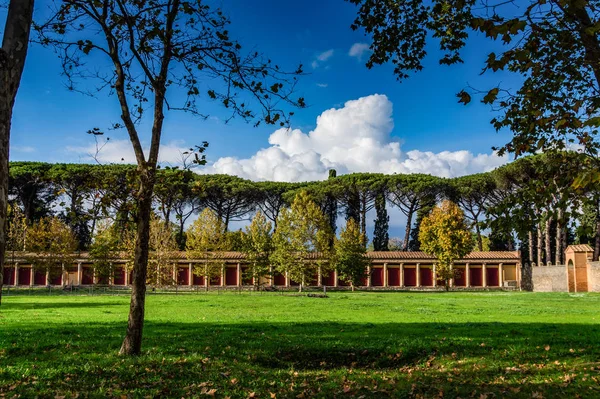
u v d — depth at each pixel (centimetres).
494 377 1157
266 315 2792
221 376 1166
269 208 9225
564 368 1206
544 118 897
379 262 7619
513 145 1072
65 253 6562
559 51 1026
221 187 8581
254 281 6906
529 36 979
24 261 7050
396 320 2459
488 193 7919
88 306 3562
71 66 1351
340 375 1229
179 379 1127
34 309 3219
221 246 6800
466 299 4541
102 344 1520
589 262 5622
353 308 3375
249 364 1327
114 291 6375
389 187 8481
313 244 6412
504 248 9006
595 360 1282
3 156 723
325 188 8681
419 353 1480
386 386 1108
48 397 975
